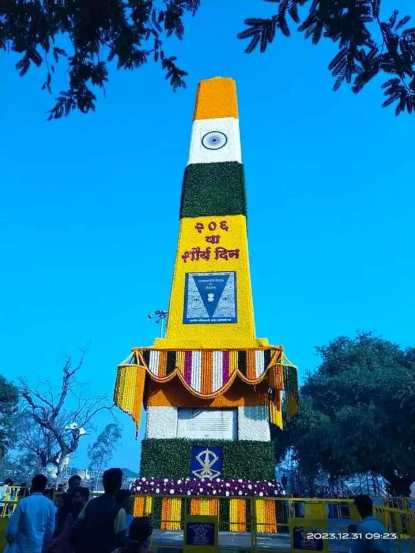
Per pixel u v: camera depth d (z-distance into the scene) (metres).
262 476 21.33
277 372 22.25
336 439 43.44
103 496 7.16
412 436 42.53
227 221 27.17
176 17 7.00
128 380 22.67
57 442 43.06
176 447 22.23
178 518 19.75
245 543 14.32
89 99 7.41
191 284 25.72
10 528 8.14
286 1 5.58
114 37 7.03
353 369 52.00
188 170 29.20
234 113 31.03
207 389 22.48
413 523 13.55
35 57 7.03
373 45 5.76
